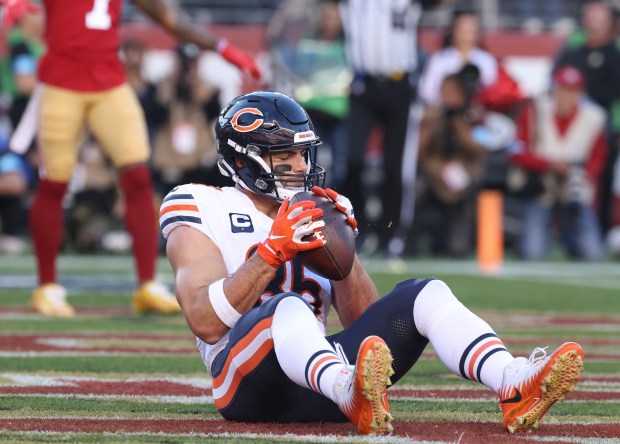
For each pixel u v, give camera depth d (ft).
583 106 153.79
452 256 155.02
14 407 45.96
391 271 126.11
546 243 159.63
